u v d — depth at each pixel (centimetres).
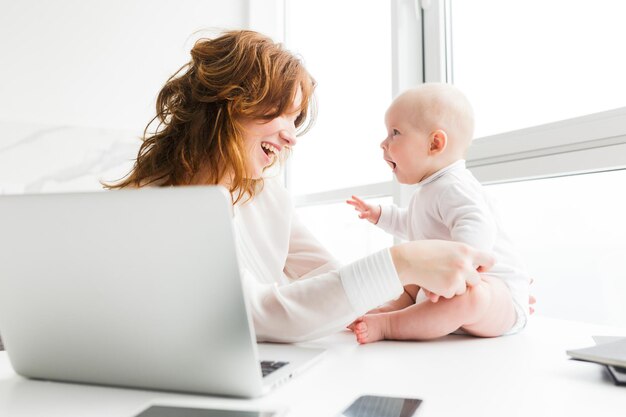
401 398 47
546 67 129
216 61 100
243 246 115
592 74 118
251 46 101
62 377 58
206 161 98
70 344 56
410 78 159
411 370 60
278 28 234
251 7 222
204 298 49
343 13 205
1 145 176
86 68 191
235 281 48
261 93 96
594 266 118
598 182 116
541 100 130
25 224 53
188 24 210
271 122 99
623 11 113
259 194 122
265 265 115
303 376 58
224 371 50
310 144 224
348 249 198
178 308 50
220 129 96
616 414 43
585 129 111
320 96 218
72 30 189
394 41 158
